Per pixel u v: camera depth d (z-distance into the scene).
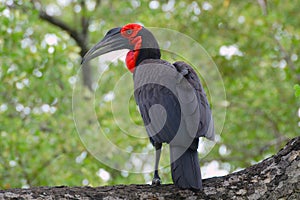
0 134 12.04
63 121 12.80
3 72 12.10
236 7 15.48
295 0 14.65
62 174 12.30
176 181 6.07
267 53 14.36
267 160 6.26
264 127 14.43
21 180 12.06
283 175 6.03
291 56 14.24
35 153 12.47
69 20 18.62
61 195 5.92
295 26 14.33
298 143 6.15
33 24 12.98
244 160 14.09
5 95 12.82
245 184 6.11
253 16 14.62
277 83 14.16
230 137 14.26
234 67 14.69
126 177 12.30
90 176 11.81
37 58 12.19
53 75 12.87
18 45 12.13
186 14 14.93
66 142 12.62
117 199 6.00
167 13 14.77
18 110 12.91
